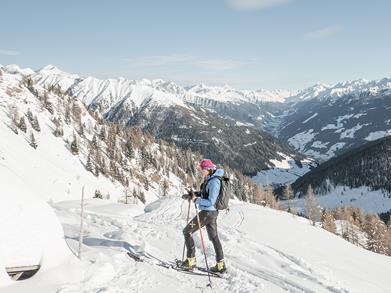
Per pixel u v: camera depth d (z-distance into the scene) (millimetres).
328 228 80938
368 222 84312
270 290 6777
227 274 7355
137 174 174875
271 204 112500
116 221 13055
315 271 9711
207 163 7266
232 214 18562
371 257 15477
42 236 5531
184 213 17281
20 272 5254
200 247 9953
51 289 5078
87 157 172625
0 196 5309
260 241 12727
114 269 6387
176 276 6734
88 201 21438
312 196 92688
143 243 8383
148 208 19875
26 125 165125
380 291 9492
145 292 5699
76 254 6680
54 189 126000
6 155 127938
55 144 168125
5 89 186000
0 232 5094
